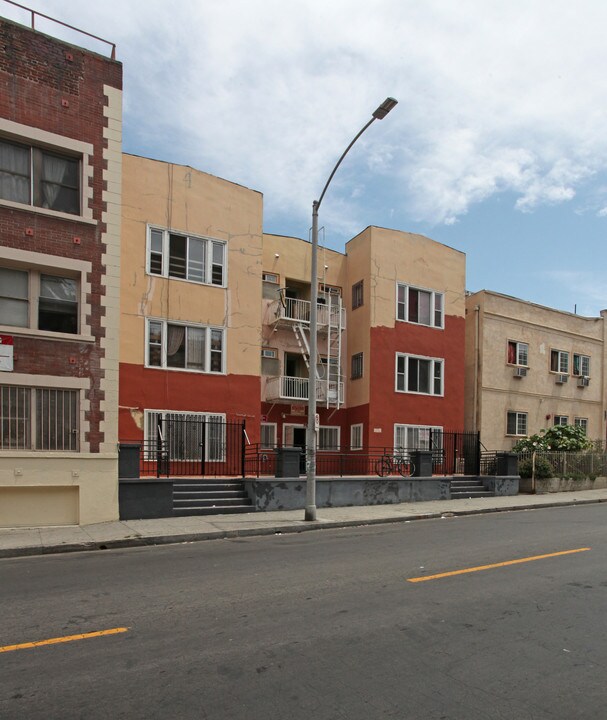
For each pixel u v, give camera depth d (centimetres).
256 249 2084
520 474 2273
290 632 564
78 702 416
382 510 1619
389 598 687
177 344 1914
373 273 2378
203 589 732
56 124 1322
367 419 2320
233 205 2045
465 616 619
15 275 1281
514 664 489
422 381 2464
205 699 421
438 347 2514
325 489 1680
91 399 1319
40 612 634
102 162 1373
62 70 1342
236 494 1569
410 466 2016
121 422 1783
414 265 2488
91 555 1003
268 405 2269
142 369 1831
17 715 397
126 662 489
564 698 428
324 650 516
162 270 1895
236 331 2012
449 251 2598
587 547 1038
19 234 1262
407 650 519
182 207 1942
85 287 1327
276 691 434
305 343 2325
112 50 1431
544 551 997
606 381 3192
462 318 2608
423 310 2502
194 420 1783
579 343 3098
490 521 1459
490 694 433
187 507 1460
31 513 1247
